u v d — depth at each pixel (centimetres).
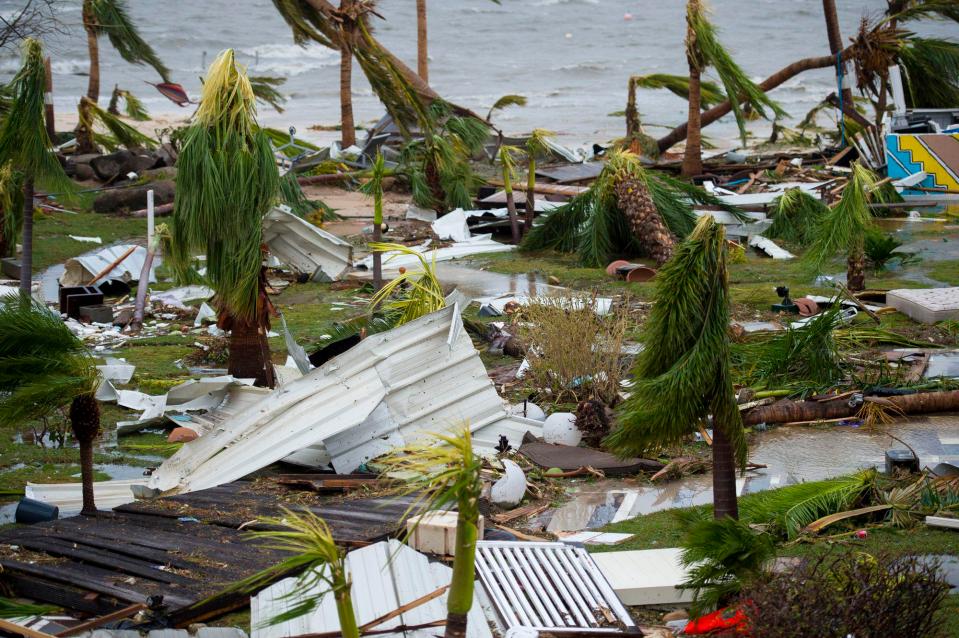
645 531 1043
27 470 1298
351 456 1233
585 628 786
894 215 3138
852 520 1036
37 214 3250
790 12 14112
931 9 3747
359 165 4197
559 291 2236
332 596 818
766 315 1966
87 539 984
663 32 13275
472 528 580
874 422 1388
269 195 1507
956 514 1029
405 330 1304
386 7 14550
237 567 908
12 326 1035
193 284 2338
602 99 8175
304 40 4447
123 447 1390
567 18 14275
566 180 3762
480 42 12581
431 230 3053
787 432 1374
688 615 813
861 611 685
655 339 834
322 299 2255
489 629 786
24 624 838
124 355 1839
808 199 2762
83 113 4253
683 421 815
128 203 3409
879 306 2009
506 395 1534
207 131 1477
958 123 3678
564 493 1181
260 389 1480
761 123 6184
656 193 2631
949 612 821
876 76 3906
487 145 4472
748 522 1017
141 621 822
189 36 11862
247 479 1215
